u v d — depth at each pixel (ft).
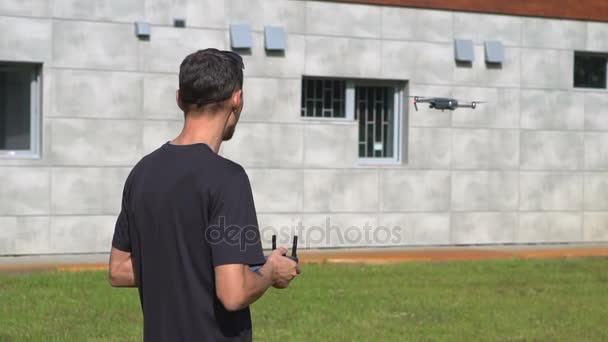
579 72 56.44
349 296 34.14
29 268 39.93
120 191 46.32
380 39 51.01
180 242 11.19
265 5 48.73
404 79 51.55
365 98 52.11
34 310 30.01
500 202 53.67
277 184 49.21
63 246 45.44
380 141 52.47
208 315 11.21
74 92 45.34
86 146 45.65
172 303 11.27
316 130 49.90
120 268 12.04
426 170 52.01
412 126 51.62
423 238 52.11
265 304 32.07
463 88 52.75
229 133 12.00
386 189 51.34
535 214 54.44
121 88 46.16
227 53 11.85
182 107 11.78
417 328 28.63
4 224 44.39
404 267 42.65
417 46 51.75
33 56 44.52
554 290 36.65
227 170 11.30
